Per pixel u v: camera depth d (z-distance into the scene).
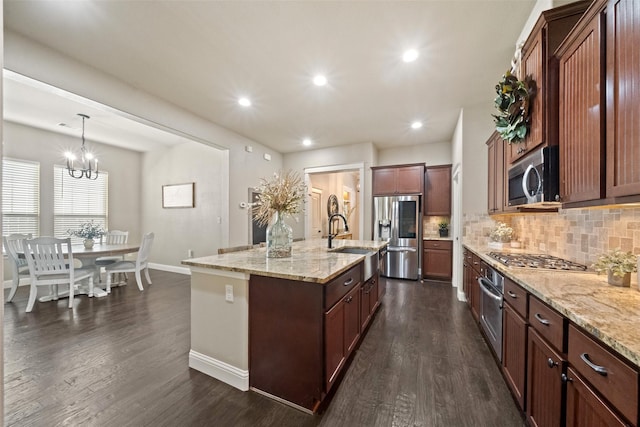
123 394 1.77
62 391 1.79
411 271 4.89
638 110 1.05
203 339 2.03
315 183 6.32
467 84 3.01
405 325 2.90
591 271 1.77
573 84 1.47
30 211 4.50
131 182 5.96
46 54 2.30
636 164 1.06
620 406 0.84
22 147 4.40
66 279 3.40
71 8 1.89
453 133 4.66
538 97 1.74
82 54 2.42
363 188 5.26
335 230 7.47
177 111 3.55
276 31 2.15
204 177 5.23
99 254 3.79
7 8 1.87
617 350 0.82
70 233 4.91
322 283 1.61
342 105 3.55
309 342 1.67
